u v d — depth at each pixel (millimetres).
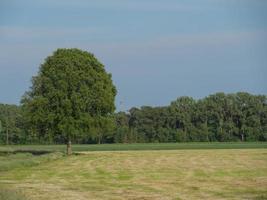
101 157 75875
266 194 32594
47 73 82375
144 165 59719
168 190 35000
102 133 84750
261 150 93250
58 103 81375
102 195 32188
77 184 39219
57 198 30391
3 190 27125
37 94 83125
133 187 37094
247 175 46031
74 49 85688
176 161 65750
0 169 52406
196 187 36719
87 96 81625
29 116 81812
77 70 82188
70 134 80688
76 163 63656
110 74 86438
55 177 45438
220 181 40844
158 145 130875
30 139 153250
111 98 83375
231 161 64500
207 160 66812
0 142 153625
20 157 68250
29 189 35062
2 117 156125
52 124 81875
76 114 81375
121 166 58594
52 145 144750
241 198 30688
